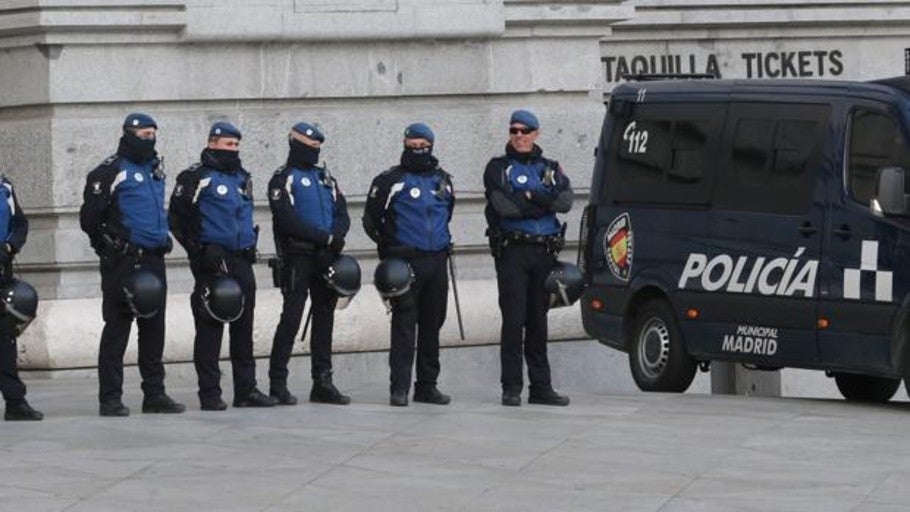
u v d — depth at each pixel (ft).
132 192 104.37
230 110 136.26
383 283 109.70
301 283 110.52
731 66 162.61
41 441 96.99
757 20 161.99
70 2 130.11
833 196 117.19
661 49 160.25
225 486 86.38
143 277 104.27
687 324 124.16
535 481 88.38
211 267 107.04
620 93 129.59
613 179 129.18
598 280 129.70
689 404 114.52
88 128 131.64
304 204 109.70
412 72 141.90
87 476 88.22
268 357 134.72
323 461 92.22
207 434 99.35
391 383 111.86
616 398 117.60
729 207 122.21
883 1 166.40
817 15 164.14
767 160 120.88
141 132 104.68
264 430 100.73
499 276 111.65
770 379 146.10
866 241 115.24
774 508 82.74
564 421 105.50
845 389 127.95
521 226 111.04
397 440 98.07
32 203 132.05
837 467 92.07
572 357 145.89
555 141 146.10
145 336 106.93
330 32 138.21
